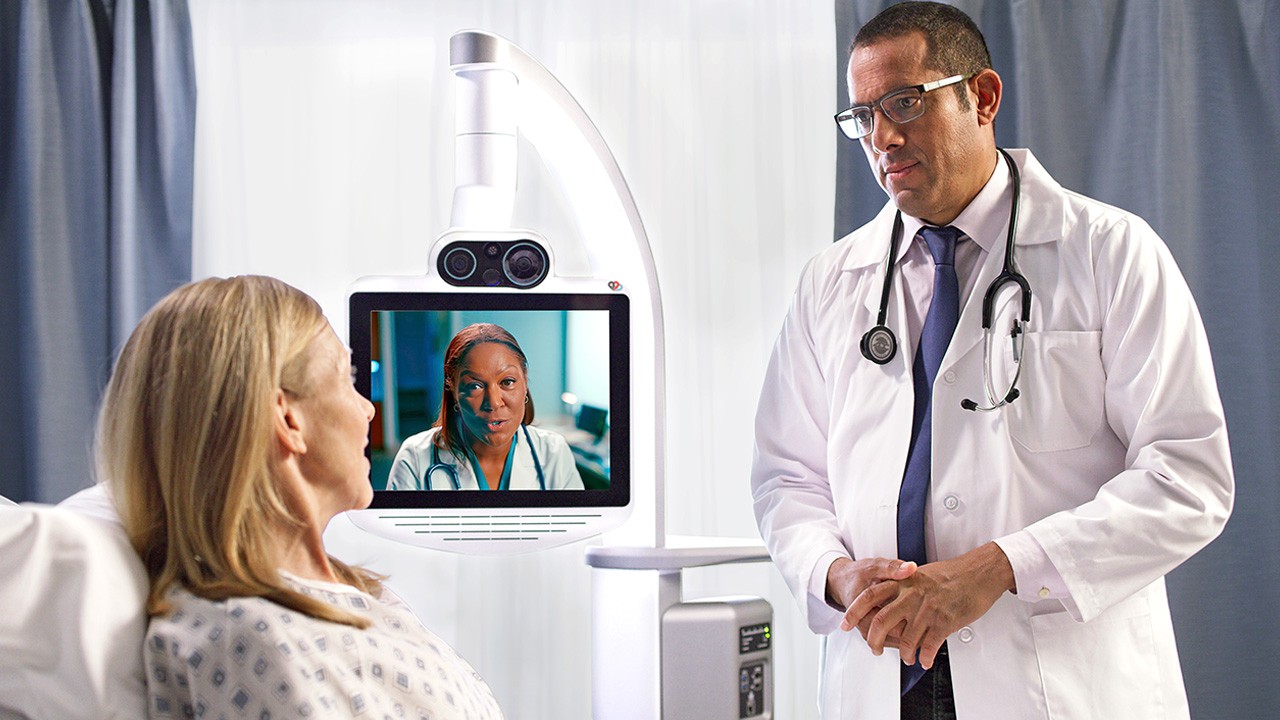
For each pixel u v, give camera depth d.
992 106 1.61
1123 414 1.52
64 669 0.86
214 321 0.97
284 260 2.77
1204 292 2.58
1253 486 2.54
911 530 1.55
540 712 2.70
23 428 2.67
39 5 2.68
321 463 1.06
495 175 1.67
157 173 2.72
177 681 0.90
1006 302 1.56
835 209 2.63
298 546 1.04
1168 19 2.58
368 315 1.65
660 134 2.76
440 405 1.65
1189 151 2.59
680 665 1.62
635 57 2.76
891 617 1.41
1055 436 1.52
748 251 2.75
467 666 1.10
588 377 1.67
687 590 2.72
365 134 2.77
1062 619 1.47
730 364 2.74
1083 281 1.54
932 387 1.56
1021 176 1.64
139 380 0.97
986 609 1.41
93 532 0.91
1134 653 1.49
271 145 2.78
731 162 2.76
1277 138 2.58
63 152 2.69
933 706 1.52
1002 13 2.64
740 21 2.77
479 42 1.62
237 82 2.77
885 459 1.59
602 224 1.74
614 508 1.66
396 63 2.78
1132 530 1.41
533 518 1.66
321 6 2.78
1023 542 1.43
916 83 1.53
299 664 0.90
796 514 1.70
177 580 0.94
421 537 1.65
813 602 1.59
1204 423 1.48
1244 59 2.60
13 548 0.85
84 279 2.69
